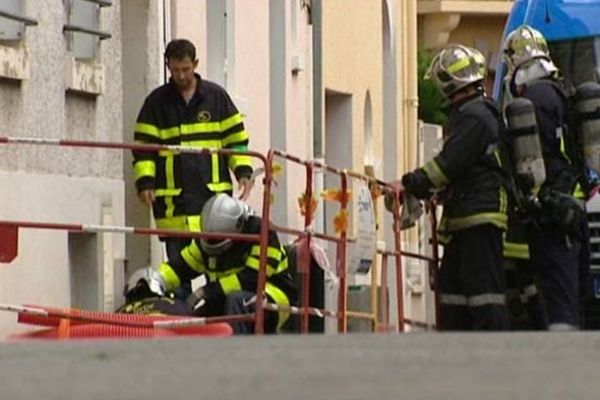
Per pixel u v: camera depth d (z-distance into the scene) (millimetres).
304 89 57281
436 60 33500
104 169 37031
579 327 34938
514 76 35156
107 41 37500
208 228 32438
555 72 35031
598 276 40188
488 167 33156
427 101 82250
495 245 33188
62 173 35000
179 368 18656
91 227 29422
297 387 16828
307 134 57594
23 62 32969
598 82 42688
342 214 34812
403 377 17703
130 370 18500
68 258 35000
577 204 34094
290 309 32156
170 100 36312
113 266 37062
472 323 33375
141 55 40500
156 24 40969
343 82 62281
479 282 33156
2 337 32062
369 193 36062
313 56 58375
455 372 18188
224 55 47594
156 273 33188
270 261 32438
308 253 33031
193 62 36125
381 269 38375
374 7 67375
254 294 32156
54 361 19656
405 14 74250
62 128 34969
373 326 36875
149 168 35969
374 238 36344
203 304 32844
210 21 47469
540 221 34062
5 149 32531
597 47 42812
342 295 34812
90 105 36625
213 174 36125
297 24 56062
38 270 33500
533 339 22766
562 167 34594
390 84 71938
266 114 51500
